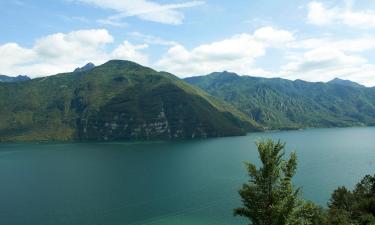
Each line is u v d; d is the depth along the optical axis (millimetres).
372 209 77062
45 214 127812
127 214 125500
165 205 136375
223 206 132625
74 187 174500
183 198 146125
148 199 146375
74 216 124562
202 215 122375
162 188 166500
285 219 32500
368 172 198625
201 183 175125
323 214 71688
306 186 162250
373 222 67438
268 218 33469
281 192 33875
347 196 87625
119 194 156625
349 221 69500
